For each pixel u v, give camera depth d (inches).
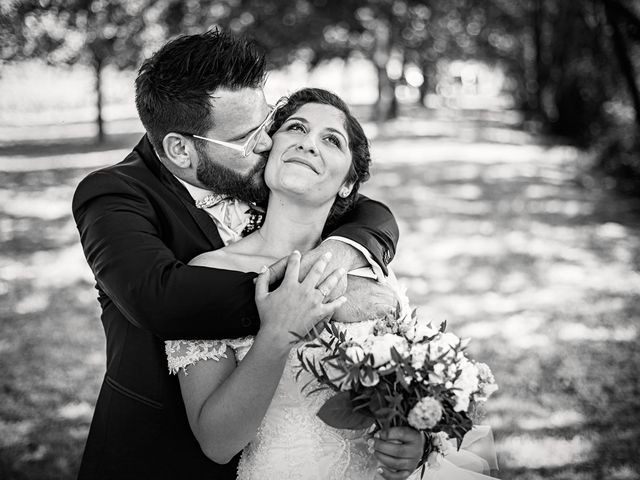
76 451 155.9
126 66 655.1
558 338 225.1
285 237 80.4
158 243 75.4
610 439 163.9
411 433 68.2
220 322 69.5
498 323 239.5
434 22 984.3
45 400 180.7
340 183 79.4
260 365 67.9
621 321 240.7
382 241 83.4
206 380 73.2
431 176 585.6
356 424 68.3
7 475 144.1
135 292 70.1
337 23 826.8
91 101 991.0
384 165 650.8
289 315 68.1
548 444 161.5
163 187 83.4
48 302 258.1
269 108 83.7
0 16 430.9
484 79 2078.0
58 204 448.8
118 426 80.7
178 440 79.4
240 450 76.0
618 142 553.3
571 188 520.7
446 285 284.2
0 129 919.7
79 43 590.2
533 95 987.3
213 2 672.4
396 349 67.1
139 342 80.9
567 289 278.4
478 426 88.5
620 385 190.4
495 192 507.5
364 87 2027.6
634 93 457.1
